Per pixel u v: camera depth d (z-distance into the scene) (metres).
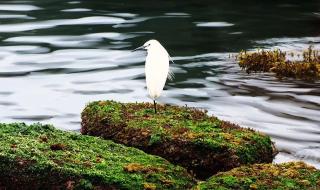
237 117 15.57
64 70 20.84
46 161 8.77
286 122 15.05
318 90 17.77
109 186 8.43
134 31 27.06
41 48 24.02
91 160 9.08
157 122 11.31
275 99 17.03
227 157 10.15
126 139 11.06
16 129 10.26
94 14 30.75
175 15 30.75
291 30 27.33
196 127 11.16
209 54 23.02
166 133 10.76
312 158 12.45
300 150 12.95
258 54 20.69
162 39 25.58
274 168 9.18
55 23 28.59
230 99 17.22
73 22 28.78
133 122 11.34
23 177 8.73
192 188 8.54
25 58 22.44
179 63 21.72
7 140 9.55
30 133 10.12
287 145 13.30
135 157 9.52
